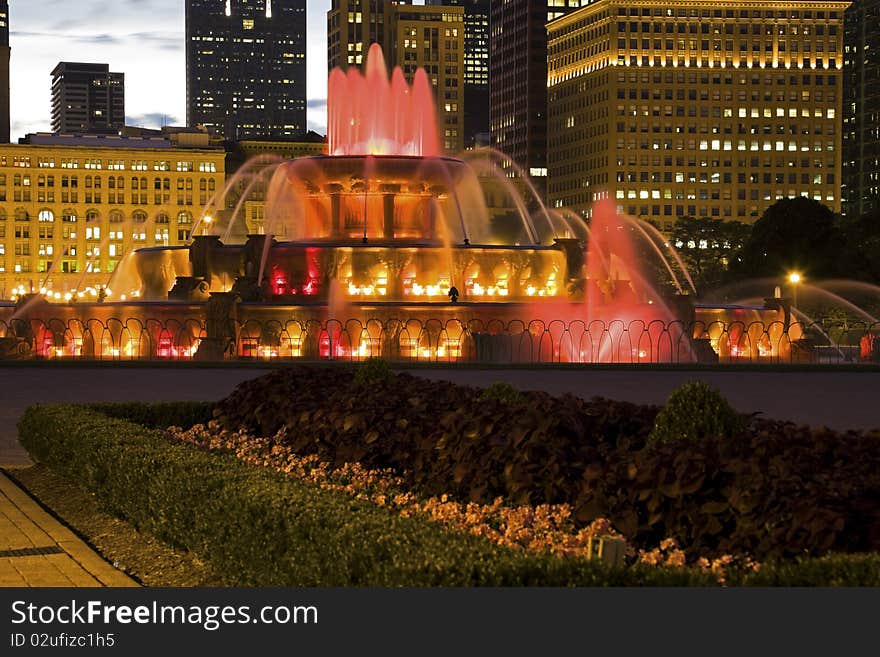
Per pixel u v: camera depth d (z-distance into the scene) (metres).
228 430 21.12
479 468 14.14
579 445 14.44
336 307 50.59
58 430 19.28
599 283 56.25
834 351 71.44
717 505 11.13
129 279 65.94
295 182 62.03
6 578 12.99
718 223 196.25
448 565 9.02
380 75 78.69
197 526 13.65
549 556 9.31
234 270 58.44
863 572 8.49
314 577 10.85
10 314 58.88
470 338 50.88
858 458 12.27
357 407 17.83
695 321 54.50
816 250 117.75
